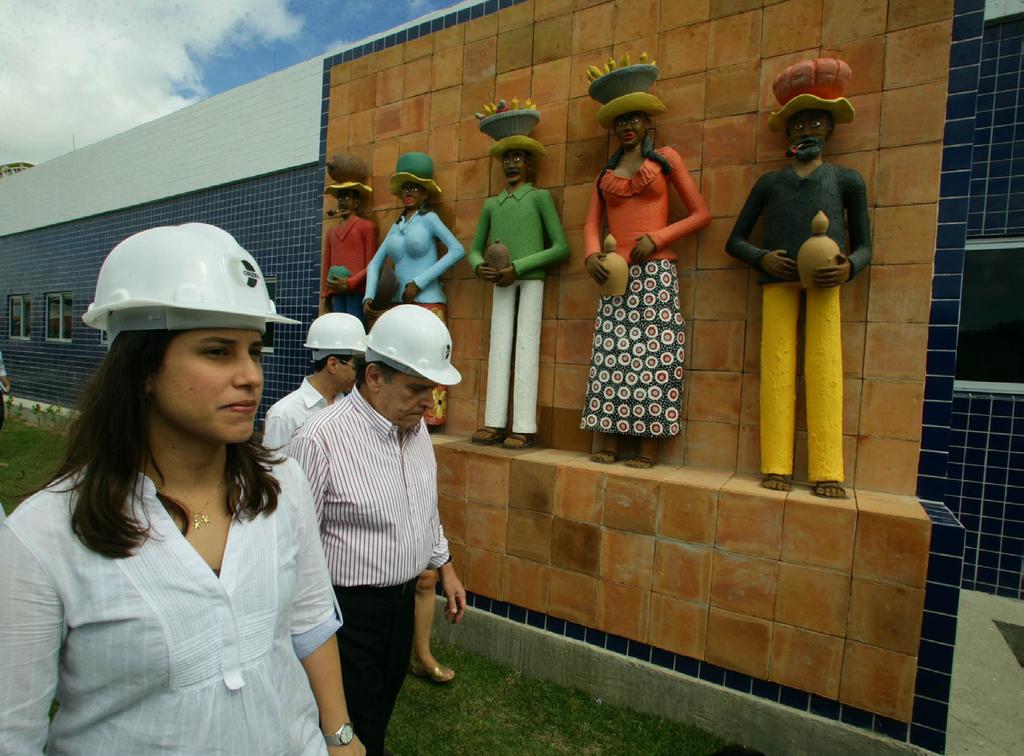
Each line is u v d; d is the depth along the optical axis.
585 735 2.75
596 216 3.27
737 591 2.65
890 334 2.65
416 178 3.90
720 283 3.04
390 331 2.01
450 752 2.62
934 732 2.34
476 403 3.93
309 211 6.00
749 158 2.97
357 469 1.96
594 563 3.02
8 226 10.91
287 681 1.16
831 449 2.60
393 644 2.03
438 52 4.10
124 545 0.94
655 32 3.22
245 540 1.11
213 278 1.04
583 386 3.46
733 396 3.01
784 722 2.58
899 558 2.34
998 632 3.52
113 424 1.00
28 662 0.91
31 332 10.46
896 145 2.64
